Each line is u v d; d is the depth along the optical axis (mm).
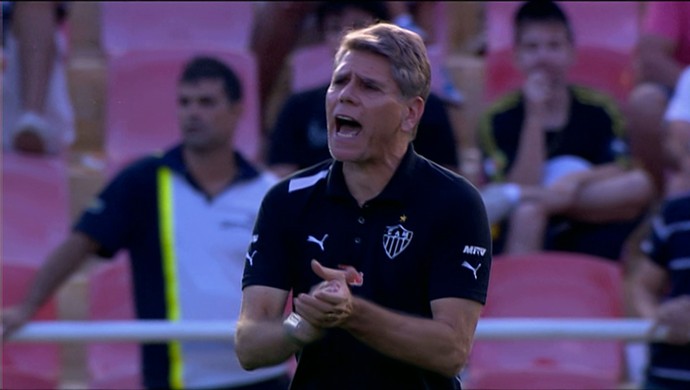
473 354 20641
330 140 10414
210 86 17094
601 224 21500
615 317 20000
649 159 22578
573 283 20234
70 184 23609
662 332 16844
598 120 22047
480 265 10508
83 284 22062
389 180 10578
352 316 9734
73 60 27406
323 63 24484
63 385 20984
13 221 22141
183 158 17453
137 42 26625
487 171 21797
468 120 25984
